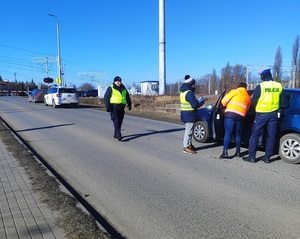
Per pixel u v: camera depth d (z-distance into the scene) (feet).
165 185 18.19
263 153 25.67
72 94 85.92
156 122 48.73
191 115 25.58
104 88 150.92
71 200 15.07
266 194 16.51
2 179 18.49
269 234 12.30
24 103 112.68
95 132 38.24
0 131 37.29
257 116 22.29
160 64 89.86
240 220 13.53
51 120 52.60
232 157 24.53
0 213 13.75
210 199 15.93
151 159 24.31
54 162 24.09
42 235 11.78
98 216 14.39
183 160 23.85
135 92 176.14
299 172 20.39
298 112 22.33
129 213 14.58
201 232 12.56
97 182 19.06
